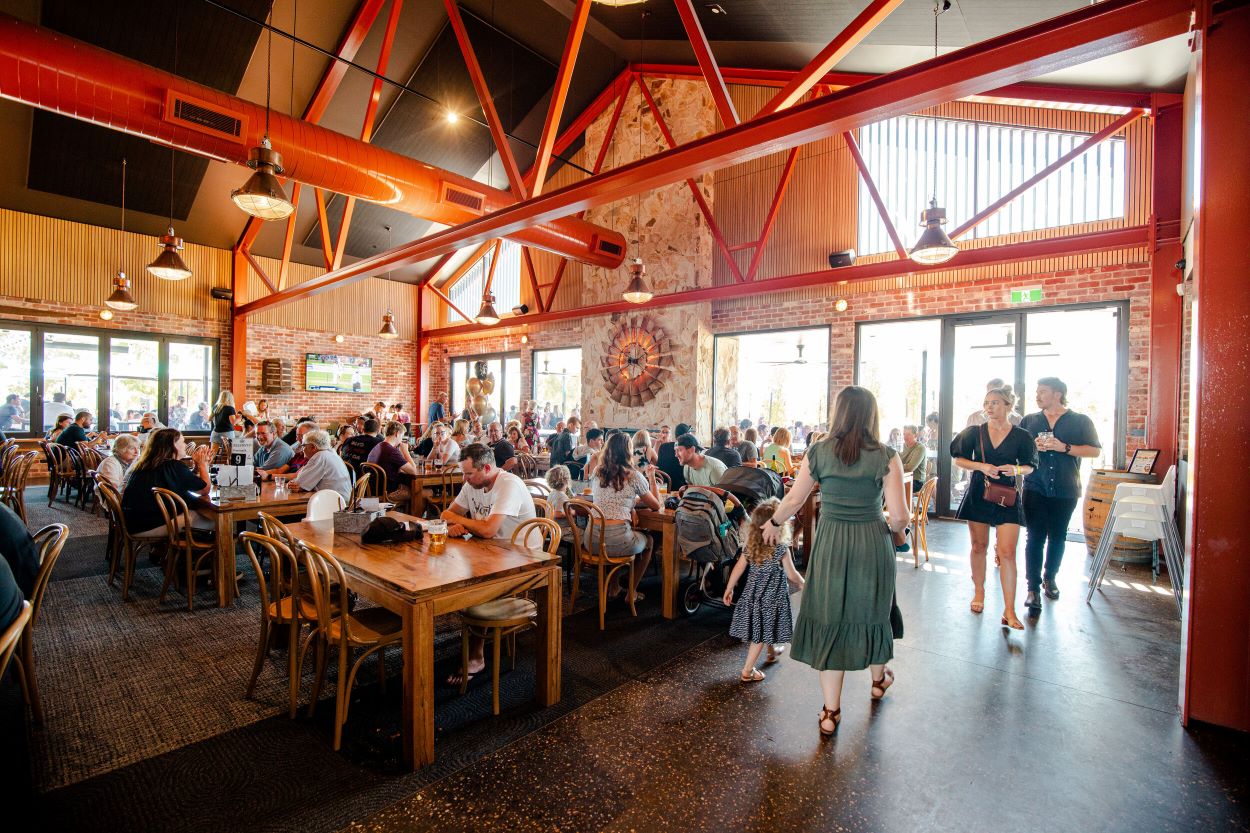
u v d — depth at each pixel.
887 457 2.33
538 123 10.35
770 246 8.70
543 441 11.69
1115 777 2.15
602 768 2.21
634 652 3.33
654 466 5.52
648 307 9.77
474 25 8.38
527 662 3.18
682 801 2.03
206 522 4.12
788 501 2.53
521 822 1.92
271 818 1.92
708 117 9.05
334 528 3.08
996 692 2.81
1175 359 5.48
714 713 2.63
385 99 9.20
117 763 2.21
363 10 7.43
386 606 2.33
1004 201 6.54
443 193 6.73
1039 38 2.76
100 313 10.12
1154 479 5.14
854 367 7.87
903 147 7.62
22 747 2.30
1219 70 2.40
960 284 7.03
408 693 2.20
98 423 10.14
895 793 2.07
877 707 2.67
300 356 12.48
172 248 7.12
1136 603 4.12
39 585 2.43
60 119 8.18
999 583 4.62
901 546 2.54
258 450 6.82
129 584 4.00
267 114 5.36
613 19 7.82
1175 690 2.83
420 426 12.10
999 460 3.65
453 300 14.07
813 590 2.39
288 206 4.43
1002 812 1.97
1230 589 2.43
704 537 3.82
